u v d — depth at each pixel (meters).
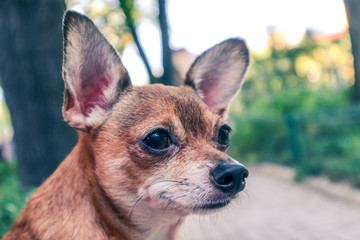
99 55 0.20
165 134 0.19
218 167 0.19
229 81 0.26
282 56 2.46
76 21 0.19
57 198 0.18
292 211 0.51
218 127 0.21
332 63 2.56
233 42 0.25
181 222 0.21
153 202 0.19
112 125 0.19
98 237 0.18
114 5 0.93
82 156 0.19
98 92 0.21
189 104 0.21
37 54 0.45
